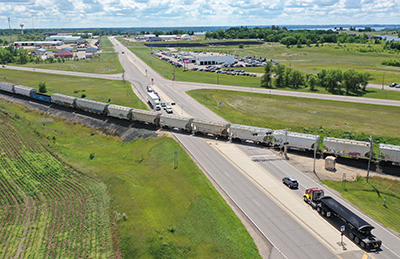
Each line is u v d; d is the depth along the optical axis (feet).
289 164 230.07
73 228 156.87
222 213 166.09
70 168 225.15
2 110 351.46
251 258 134.51
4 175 211.61
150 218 162.81
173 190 191.21
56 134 306.35
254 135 263.70
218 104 400.67
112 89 479.41
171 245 141.79
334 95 445.78
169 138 279.28
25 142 266.98
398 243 144.36
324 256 135.23
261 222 159.74
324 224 158.30
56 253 139.95
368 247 137.90
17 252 141.18
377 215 167.73
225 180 204.44
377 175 212.43
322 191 175.11
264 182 202.39
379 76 583.99
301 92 467.93
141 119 315.17
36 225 159.74
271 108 384.06
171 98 425.28
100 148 276.62
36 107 395.96
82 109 366.63
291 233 151.02
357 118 338.54
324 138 239.91
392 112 357.61
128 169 223.71
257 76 602.03
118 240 147.23
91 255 138.10
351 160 234.79
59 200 182.80
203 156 242.99
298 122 327.88
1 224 160.86
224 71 636.48
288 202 178.91
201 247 142.10
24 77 572.51
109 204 177.27
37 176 211.82
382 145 223.71
